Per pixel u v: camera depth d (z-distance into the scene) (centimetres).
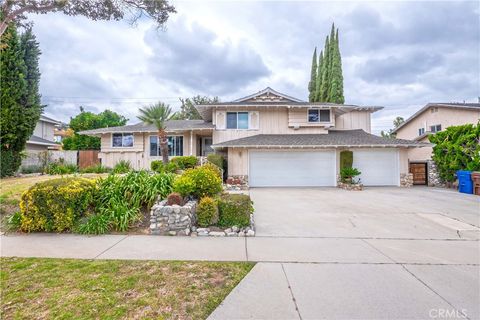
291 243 514
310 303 296
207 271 377
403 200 1034
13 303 287
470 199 1062
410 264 411
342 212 805
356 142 1516
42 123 2520
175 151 1909
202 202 618
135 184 695
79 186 605
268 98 1855
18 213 588
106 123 3180
